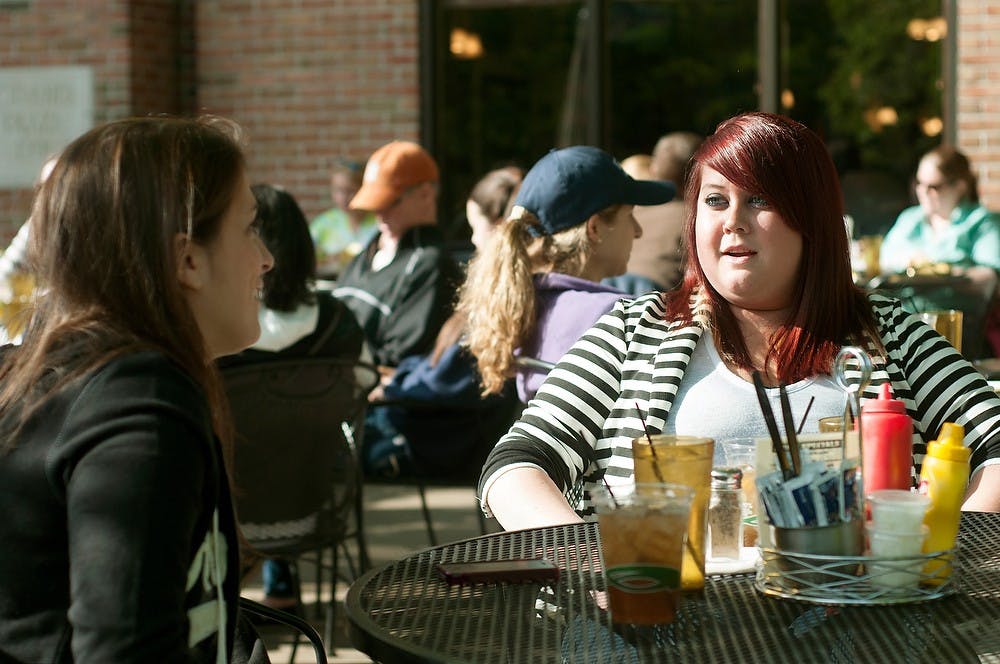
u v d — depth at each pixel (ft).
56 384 3.86
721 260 6.92
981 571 5.06
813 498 4.67
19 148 26.84
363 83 26.09
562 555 5.41
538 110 26.04
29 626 3.84
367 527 16.33
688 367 7.00
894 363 7.09
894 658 4.08
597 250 9.04
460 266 15.76
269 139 26.66
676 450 4.79
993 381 11.00
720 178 6.89
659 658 4.11
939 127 24.11
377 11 25.93
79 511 3.64
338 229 24.11
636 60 25.61
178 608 3.63
